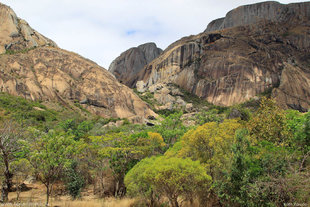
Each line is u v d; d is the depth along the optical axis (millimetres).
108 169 26625
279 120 16922
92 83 101688
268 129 16438
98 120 76000
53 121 61656
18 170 19406
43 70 94062
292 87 111312
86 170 26859
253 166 12289
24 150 14188
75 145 15211
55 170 14922
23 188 23578
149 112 107125
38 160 13820
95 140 23672
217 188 13039
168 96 127750
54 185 25516
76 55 116250
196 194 14734
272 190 10484
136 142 24641
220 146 14781
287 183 10094
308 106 104125
